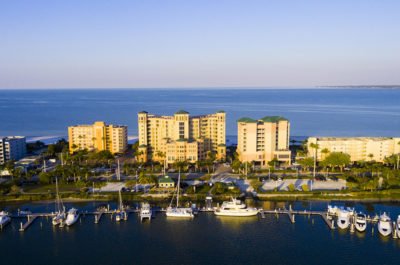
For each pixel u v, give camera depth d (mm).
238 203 178875
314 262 135875
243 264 134625
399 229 154875
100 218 176500
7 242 153500
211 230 162750
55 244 151250
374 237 155625
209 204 191625
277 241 152125
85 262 137375
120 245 149625
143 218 175625
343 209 172250
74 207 190875
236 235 157375
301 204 192000
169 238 155250
